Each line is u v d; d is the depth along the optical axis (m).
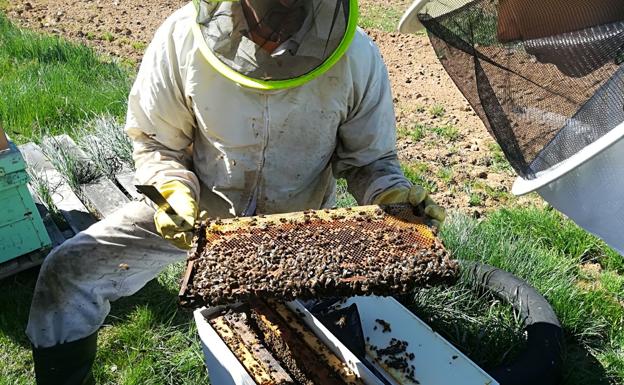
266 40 0.90
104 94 2.60
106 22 3.74
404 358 1.21
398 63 3.41
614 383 1.44
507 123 0.88
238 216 1.15
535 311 1.48
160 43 1.03
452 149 2.47
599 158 0.78
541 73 0.83
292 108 1.02
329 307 1.35
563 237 1.86
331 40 0.93
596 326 1.55
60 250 1.17
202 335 1.18
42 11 3.85
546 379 1.33
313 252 0.92
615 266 1.80
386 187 1.08
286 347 1.10
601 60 0.77
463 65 0.95
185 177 1.09
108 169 2.09
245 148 1.06
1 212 1.54
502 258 1.69
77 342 1.24
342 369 1.05
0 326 1.55
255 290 0.86
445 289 1.58
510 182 2.24
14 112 2.42
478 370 1.16
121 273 1.21
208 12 0.92
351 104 1.07
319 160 1.12
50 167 2.09
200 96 1.02
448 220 1.82
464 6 0.89
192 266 0.89
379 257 0.91
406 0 4.61
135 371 1.43
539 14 0.81
